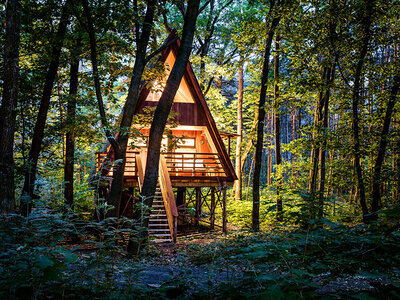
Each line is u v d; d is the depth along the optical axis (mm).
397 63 13719
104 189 17812
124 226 10359
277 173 19688
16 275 3104
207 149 20562
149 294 4043
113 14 9977
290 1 13633
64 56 13523
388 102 14180
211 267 4086
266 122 38531
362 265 2814
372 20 13484
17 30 7211
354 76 14664
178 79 10586
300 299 2350
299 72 14758
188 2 10859
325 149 14602
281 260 2936
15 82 7094
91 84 13125
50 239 3586
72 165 14328
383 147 13898
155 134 10445
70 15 11617
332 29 13797
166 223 15289
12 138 6930
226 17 26656
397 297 2363
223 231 16891
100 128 12727
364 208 14086
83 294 3637
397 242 2963
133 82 11180
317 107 17844
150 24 10789
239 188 30031
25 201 4086
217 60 27188
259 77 24031
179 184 17203
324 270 3281
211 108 29812
